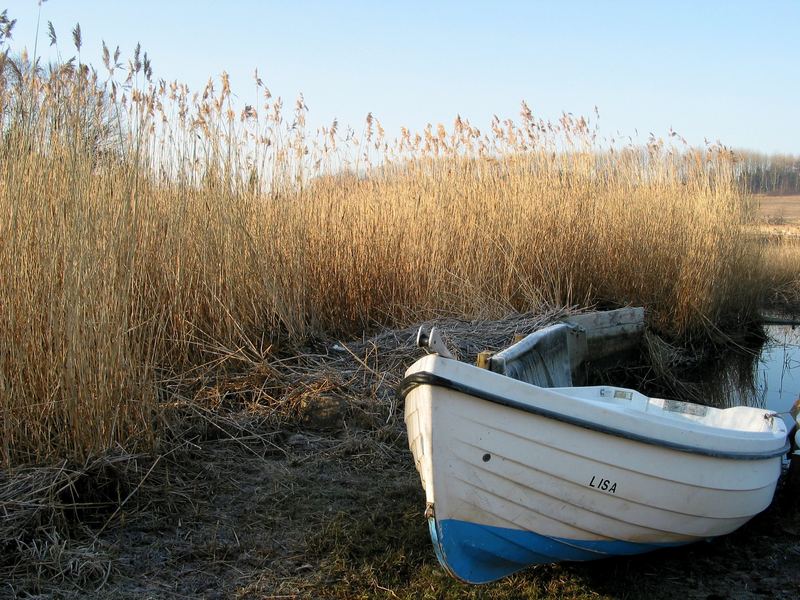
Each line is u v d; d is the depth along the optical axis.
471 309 9.25
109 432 4.99
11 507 4.36
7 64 5.30
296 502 5.09
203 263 6.95
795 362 11.73
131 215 5.64
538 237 10.52
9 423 4.62
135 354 5.48
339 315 8.59
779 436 4.89
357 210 9.19
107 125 6.02
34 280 4.96
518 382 3.81
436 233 9.37
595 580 4.39
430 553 4.50
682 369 10.72
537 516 4.01
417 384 3.87
